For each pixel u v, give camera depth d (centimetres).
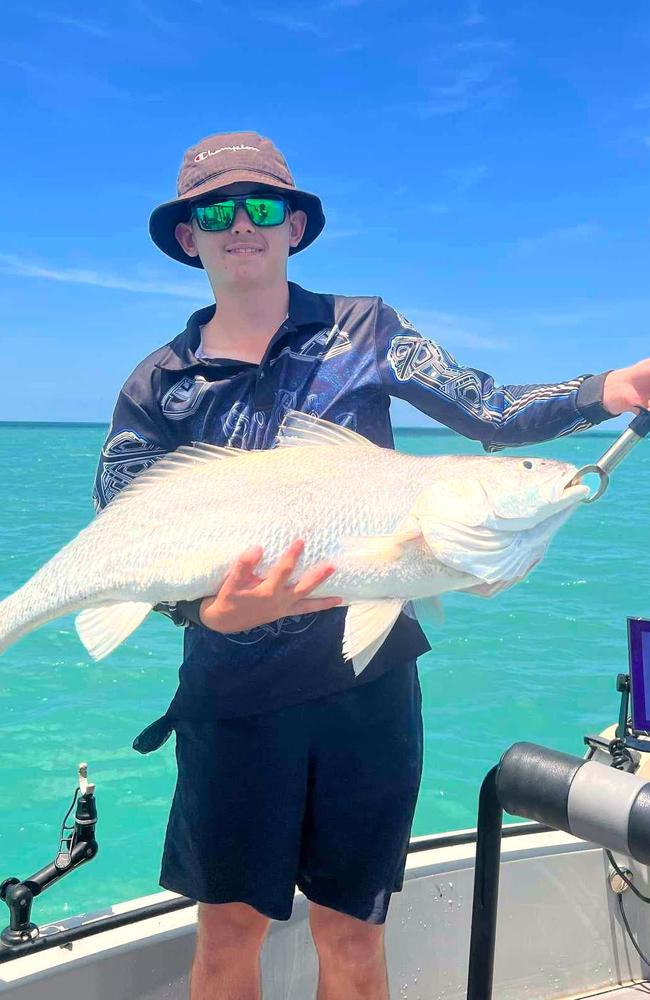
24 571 1107
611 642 774
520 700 628
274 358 232
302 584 193
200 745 223
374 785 219
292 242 261
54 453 4606
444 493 206
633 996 265
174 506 216
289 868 217
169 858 229
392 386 234
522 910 262
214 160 234
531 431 219
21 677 670
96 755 534
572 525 1526
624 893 270
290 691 217
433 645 764
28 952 220
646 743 251
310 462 214
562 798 145
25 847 432
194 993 225
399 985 257
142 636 788
